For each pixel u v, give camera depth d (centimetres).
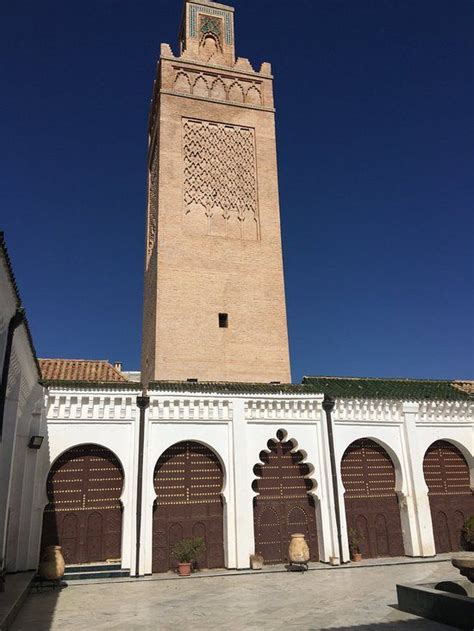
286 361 2242
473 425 2069
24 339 1235
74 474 1659
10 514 1505
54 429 1648
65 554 1591
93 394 1686
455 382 2523
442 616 1003
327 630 969
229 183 2464
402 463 1933
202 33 2736
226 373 2155
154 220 2530
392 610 1113
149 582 1495
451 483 2012
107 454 1697
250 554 1675
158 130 2545
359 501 1883
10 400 1298
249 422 1812
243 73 2677
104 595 1321
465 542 1912
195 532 1700
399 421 1975
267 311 2291
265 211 2455
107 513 1653
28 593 1316
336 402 1902
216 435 1775
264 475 1809
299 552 1650
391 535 1881
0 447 1250
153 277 2352
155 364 2094
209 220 2372
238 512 1695
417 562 1758
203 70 2616
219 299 2248
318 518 1800
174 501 1709
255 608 1156
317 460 1844
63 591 1380
